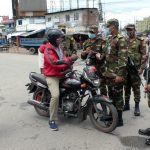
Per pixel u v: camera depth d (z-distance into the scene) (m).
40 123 7.13
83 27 57.56
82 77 6.43
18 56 29.84
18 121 7.31
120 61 6.31
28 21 67.50
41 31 37.53
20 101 9.27
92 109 6.60
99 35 7.14
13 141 6.10
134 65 7.35
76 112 6.70
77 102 6.64
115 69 6.48
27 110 8.22
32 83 7.42
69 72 6.70
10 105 8.80
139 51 7.50
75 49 8.33
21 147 5.80
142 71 7.45
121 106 6.68
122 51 6.28
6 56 29.69
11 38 46.06
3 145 5.91
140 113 7.76
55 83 6.62
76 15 59.28
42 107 7.19
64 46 8.10
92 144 5.87
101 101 6.35
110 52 6.46
